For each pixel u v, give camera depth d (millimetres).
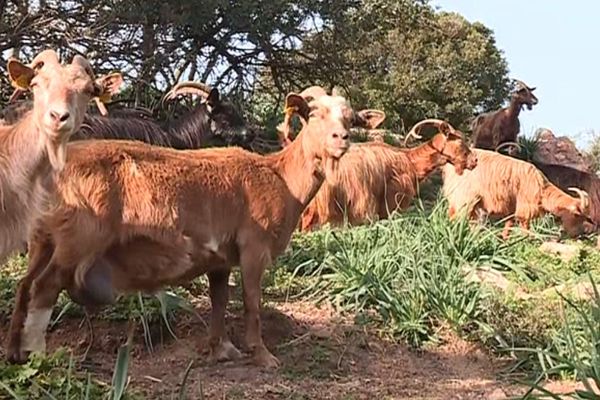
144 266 4312
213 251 4473
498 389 4570
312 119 4715
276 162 4723
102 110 4648
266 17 11500
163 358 4676
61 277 4156
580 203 8344
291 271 5688
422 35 23828
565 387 4562
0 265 4121
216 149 4668
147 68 11203
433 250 5809
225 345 4668
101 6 10609
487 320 5141
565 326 4527
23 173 3902
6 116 6059
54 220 4086
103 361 4598
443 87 23984
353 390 4398
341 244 5770
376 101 21391
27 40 10945
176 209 4305
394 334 5043
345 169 6805
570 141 14070
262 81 14523
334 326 5070
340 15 12422
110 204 4168
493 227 7066
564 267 6531
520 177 8195
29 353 4129
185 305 4832
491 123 12914
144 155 4332
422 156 7543
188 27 11391
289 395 4203
